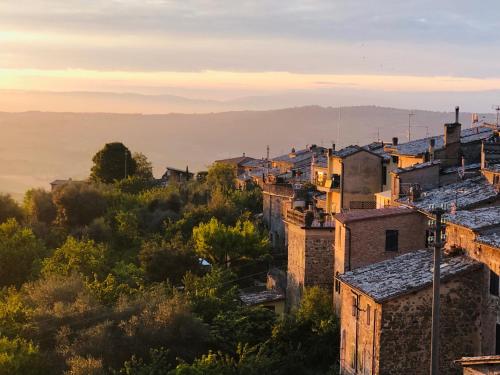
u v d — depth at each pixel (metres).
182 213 103.00
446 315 35.44
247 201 109.19
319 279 57.78
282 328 50.69
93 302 53.88
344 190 74.94
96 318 51.41
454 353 35.47
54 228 97.69
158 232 97.75
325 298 52.56
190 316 51.38
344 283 40.75
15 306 53.00
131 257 85.31
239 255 78.19
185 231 94.19
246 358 44.75
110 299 56.56
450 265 36.62
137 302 53.31
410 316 35.41
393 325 35.41
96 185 113.69
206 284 61.22
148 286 63.72
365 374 37.91
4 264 70.75
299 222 59.09
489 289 34.78
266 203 95.88
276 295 63.72
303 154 132.62
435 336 26.67
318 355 48.56
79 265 69.44
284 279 65.62
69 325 50.75
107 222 97.94
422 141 75.50
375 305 36.06
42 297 55.81
